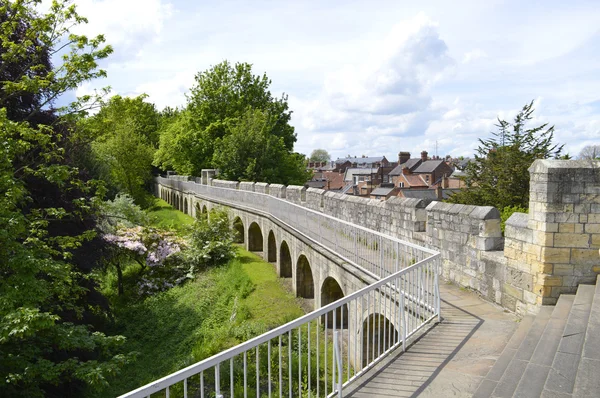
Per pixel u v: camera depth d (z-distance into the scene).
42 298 8.26
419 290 7.21
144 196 49.75
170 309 18.14
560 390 4.12
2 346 8.55
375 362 5.65
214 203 32.12
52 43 10.48
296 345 11.48
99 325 15.74
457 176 23.06
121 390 12.44
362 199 14.99
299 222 15.99
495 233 8.59
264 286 17.94
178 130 49.56
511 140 21.72
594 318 5.34
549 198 6.91
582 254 6.90
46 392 10.34
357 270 10.34
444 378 5.21
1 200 8.48
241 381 9.95
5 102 11.35
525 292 7.37
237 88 43.59
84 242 13.57
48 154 10.04
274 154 36.75
